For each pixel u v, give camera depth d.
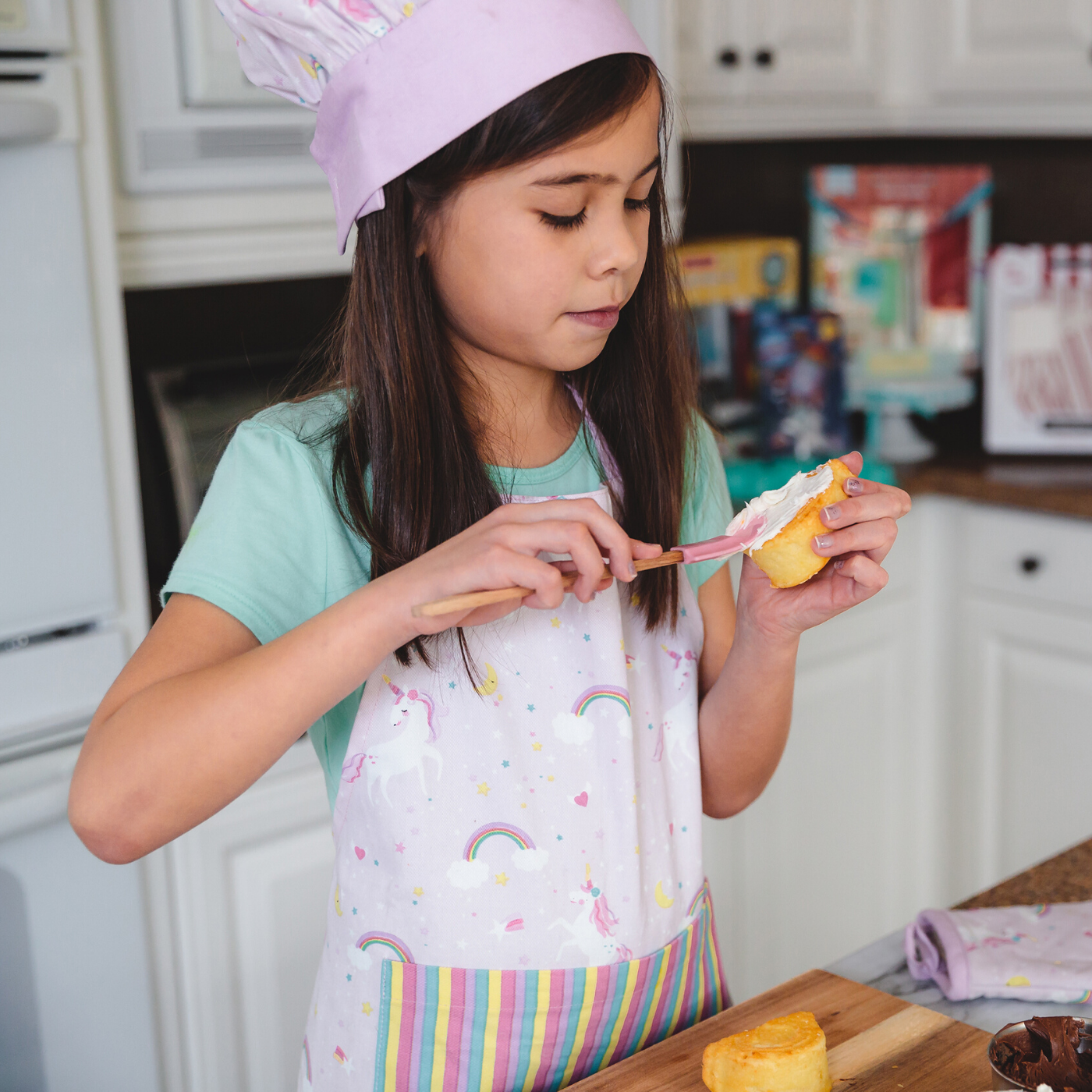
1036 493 2.04
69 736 1.42
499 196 0.74
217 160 1.53
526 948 0.86
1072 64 2.09
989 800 2.24
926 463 2.28
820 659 2.11
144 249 1.51
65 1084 1.47
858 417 2.49
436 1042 0.85
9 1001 1.41
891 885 2.33
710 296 2.17
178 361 1.88
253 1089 1.62
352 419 0.84
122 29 1.44
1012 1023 0.69
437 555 0.72
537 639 0.87
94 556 1.41
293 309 2.00
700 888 0.96
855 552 0.83
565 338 0.78
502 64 0.72
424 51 0.74
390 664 0.85
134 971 1.50
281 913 1.61
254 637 0.81
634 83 0.74
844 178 2.31
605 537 0.73
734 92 2.08
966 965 0.83
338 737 0.90
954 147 2.55
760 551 0.80
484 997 0.85
